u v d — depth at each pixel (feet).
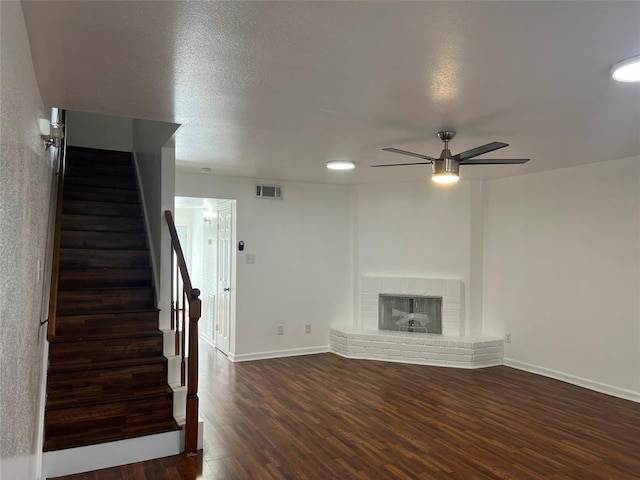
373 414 13.55
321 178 19.89
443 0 5.27
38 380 8.96
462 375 17.61
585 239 16.08
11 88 4.50
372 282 21.34
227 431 12.30
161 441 10.80
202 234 26.71
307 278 21.30
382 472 10.11
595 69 7.37
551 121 10.39
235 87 8.28
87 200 16.17
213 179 19.26
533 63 7.15
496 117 10.12
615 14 5.59
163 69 7.43
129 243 15.42
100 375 11.46
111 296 13.48
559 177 16.97
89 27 5.93
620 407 14.10
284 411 13.79
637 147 13.16
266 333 20.43
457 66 7.27
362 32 6.12
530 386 16.20
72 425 10.49
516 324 18.65
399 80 7.91
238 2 5.33
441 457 10.83
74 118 20.62
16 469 5.50
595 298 15.76
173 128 11.80
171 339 12.79
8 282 4.52
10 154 4.47
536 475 9.98
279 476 9.93
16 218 4.95
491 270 19.74
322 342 21.63
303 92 8.57
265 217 20.38
